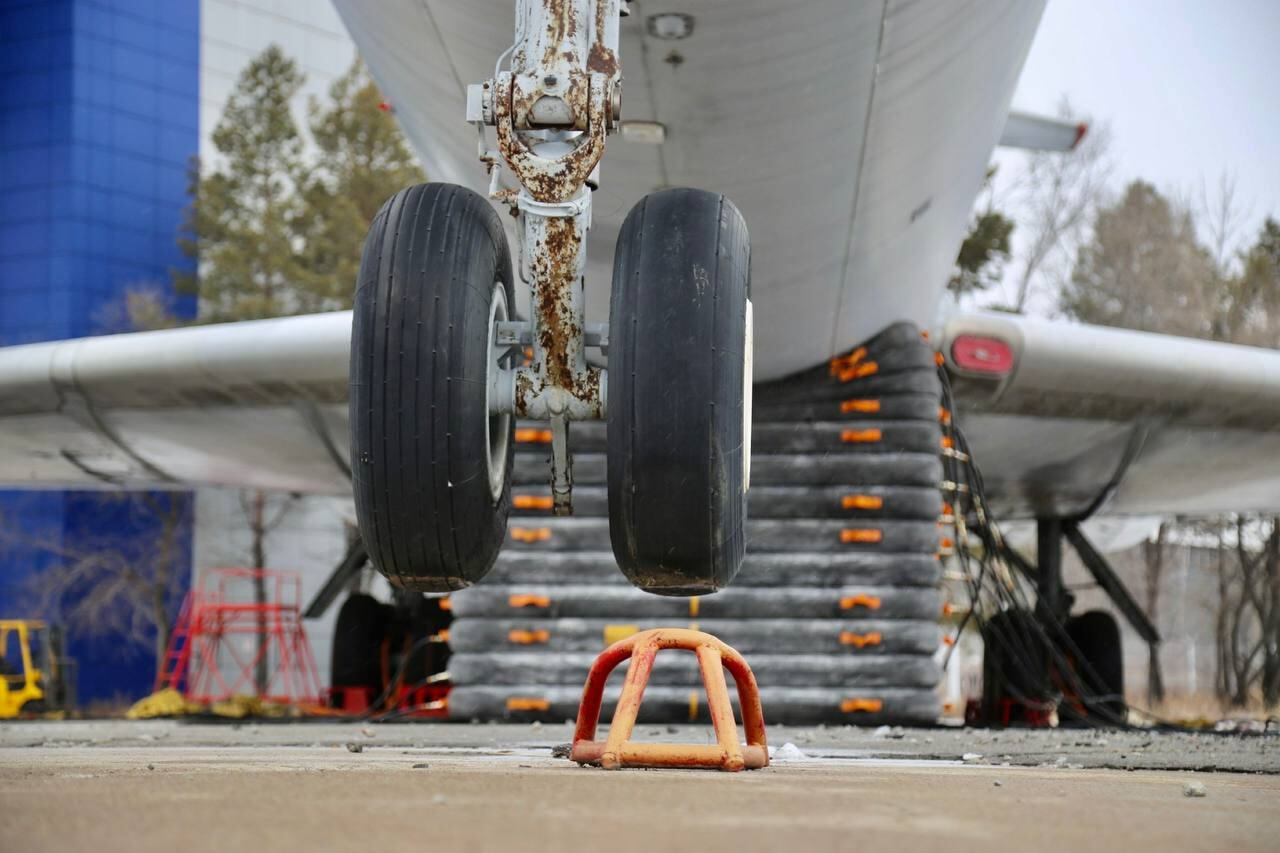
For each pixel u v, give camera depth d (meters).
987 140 9.57
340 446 13.59
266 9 37.69
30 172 34.16
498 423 4.20
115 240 34.38
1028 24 8.41
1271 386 12.81
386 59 8.48
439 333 3.84
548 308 3.85
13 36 34.50
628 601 10.57
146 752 6.13
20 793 2.80
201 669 28.17
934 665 10.44
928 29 7.46
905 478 10.87
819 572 10.63
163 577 30.80
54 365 12.81
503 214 9.87
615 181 8.62
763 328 10.38
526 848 1.85
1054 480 14.58
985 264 31.86
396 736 8.69
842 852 1.86
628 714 3.95
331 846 1.87
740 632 10.48
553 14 3.78
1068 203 32.69
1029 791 3.31
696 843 1.94
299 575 31.89
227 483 16.30
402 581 4.05
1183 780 4.32
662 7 6.86
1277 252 32.00
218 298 32.94
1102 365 12.29
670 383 3.65
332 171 35.19
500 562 10.74
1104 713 11.85
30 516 32.38
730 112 7.78
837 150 8.37
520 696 10.50
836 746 7.34
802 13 6.95
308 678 34.59
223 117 34.41
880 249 9.87
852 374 11.10
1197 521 28.53
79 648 32.03
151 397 12.91
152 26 35.34
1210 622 34.91
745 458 3.83
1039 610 14.41
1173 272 31.97
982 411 12.63
